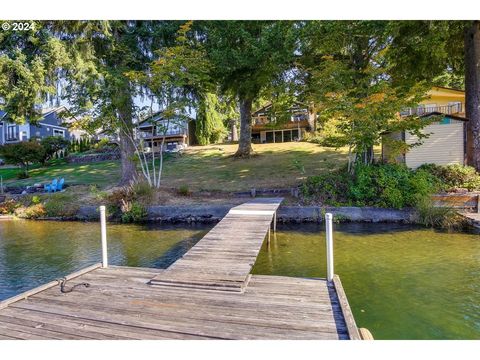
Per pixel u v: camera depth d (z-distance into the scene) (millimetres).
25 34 10953
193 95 13945
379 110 10516
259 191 12734
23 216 12492
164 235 9000
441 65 13109
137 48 13297
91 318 3217
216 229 6723
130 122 13695
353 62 12258
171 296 3732
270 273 5711
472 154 11383
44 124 30281
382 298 4648
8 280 5824
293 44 11789
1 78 10617
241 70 14156
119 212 11562
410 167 12359
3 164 24719
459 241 7367
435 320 4023
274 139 29672
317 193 11125
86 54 12070
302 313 3268
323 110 11430
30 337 2904
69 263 6691
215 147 24047
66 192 14406
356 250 6938
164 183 14781
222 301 3576
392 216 9594
